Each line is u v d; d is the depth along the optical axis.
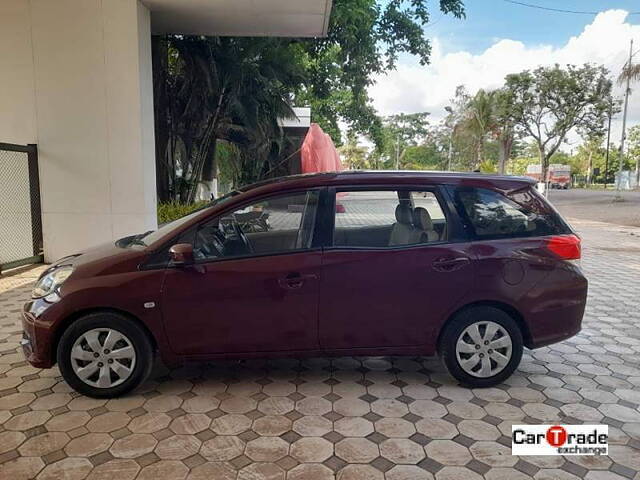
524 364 4.29
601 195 38.62
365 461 2.86
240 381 3.89
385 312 3.62
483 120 38.31
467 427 3.23
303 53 16.12
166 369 4.10
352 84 17.12
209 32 10.16
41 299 3.53
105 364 3.51
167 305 3.48
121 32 7.84
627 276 8.25
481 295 3.67
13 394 3.62
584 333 5.16
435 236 3.74
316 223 3.65
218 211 3.65
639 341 4.92
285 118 14.79
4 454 2.89
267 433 3.14
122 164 8.08
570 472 2.78
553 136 32.38
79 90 7.95
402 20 16.83
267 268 3.52
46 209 8.20
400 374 4.05
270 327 3.57
